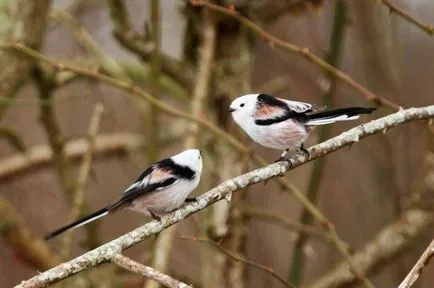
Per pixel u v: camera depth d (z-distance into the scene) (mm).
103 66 12242
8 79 10312
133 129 14688
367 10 11867
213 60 10992
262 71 13516
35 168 13047
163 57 11578
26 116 15422
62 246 11094
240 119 7238
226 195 6309
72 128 14703
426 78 13484
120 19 11438
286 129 7074
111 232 14016
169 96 14164
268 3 11203
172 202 6703
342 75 8789
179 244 13391
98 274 11719
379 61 11961
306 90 13250
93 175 11609
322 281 11203
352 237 12867
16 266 13844
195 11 11430
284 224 10398
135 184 6727
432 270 12562
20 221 12047
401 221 11164
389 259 11148
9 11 10422
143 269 5680
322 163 10742
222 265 10352
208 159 11047
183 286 5543
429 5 13672
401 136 12211
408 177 12141
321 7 11148
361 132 6867
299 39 13305
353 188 12992
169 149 14438
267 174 6543
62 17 12406
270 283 12906
